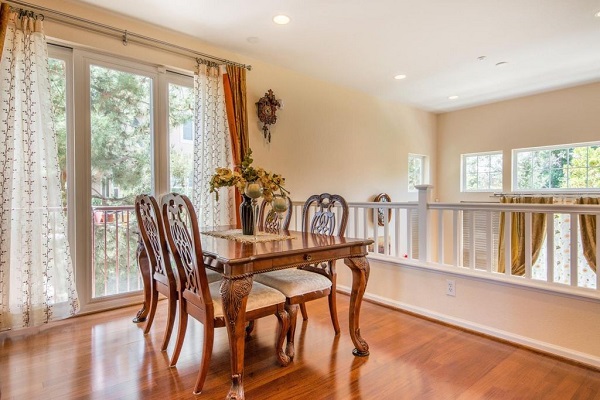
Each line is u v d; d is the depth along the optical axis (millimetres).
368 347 2318
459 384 1905
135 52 3188
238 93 3766
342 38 3473
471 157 6324
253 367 2078
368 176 5441
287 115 4387
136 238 3316
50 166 2660
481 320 2588
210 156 3580
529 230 2443
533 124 5465
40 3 2686
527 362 2154
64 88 2910
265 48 3721
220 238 2387
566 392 1837
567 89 5105
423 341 2447
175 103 3551
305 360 2162
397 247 3273
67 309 2781
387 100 5746
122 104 3195
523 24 3168
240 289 1730
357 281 2238
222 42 3582
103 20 2982
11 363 2105
